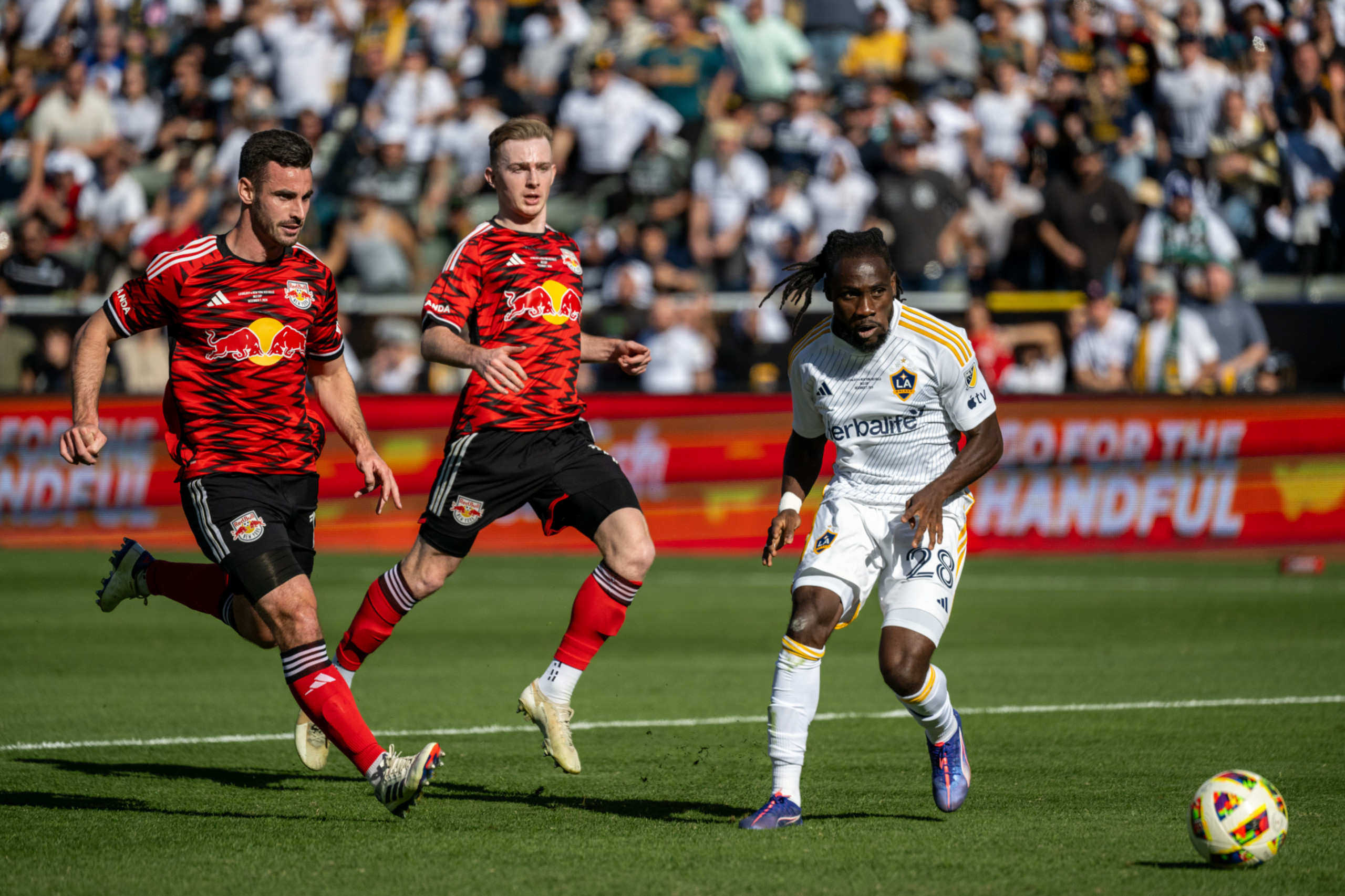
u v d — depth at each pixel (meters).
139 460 51.22
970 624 38.25
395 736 24.14
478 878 14.67
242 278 17.98
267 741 23.64
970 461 17.28
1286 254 62.12
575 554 53.66
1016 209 61.28
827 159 61.59
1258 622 38.47
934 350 17.34
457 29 70.69
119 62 72.19
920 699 17.08
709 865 15.21
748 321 56.81
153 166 69.31
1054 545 51.81
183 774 20.91
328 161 66.94
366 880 14.61
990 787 19.77
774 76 66.94
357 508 51.75
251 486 17.95
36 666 31.34
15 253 61.06
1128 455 51.69
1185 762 21.62
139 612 39.94
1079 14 68.50
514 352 20.25
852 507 17.75
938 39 67.88
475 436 20.33
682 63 65.25
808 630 17.27
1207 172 62.62
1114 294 59.03
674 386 55.62
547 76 69.06
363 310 56.94
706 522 52.53
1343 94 63.88
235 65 72.00
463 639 35.91
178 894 14.09
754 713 26.42
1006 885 14.36
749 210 61.44
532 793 19.61
